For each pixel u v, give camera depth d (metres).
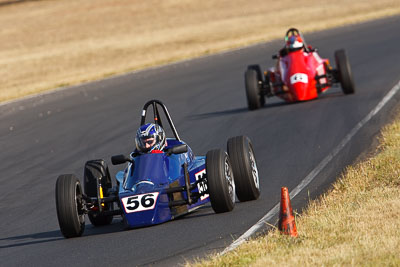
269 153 49.94
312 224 27.94
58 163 58.38
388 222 26.69
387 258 22.62
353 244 24.47
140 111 80.31
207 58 128.25
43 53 175.00
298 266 22.69
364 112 59.16
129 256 28.14
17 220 40.94
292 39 70.44
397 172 35.19
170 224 33.00
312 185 38.75
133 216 32.12
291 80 68.06
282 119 62.00
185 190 32.88
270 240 26.30
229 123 64.44
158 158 34.88
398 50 104.81
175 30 198.00
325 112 61.84
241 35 167.25
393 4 198.62
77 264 28.22
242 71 105.62
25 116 87.62
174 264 25.98
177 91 93.50
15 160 62.09
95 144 64.62
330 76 69.69
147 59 141.00
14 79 134.00
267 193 38.16
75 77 124.69
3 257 31.75
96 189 36.12
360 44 118.50
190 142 58.91
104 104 89.75
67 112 86.75
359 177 36.12
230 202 33.56
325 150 47.81
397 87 70.69
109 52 163.00
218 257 25.05
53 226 37.94
